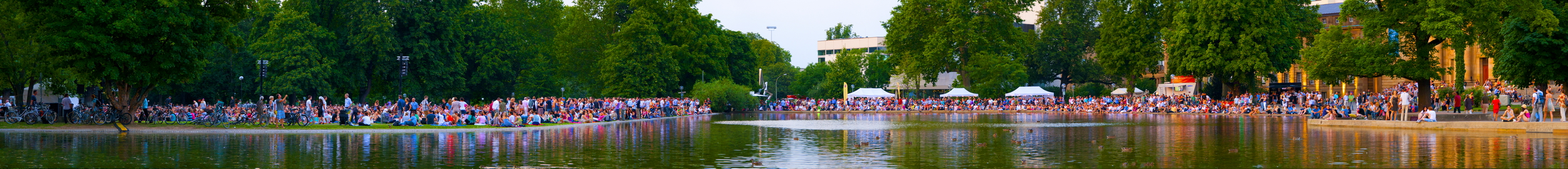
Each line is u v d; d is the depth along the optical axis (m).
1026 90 69.75
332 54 65.00
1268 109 51.47
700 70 77.00
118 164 17.20
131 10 32.16
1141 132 29.39
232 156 18.88
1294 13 66.25
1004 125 37.59
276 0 70.69
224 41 35.78
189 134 27.91
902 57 81.00
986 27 77.88
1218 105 56.12
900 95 86.31
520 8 82.94
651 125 38.25
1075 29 94.50
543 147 21.98
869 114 61.62
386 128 31.05
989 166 16.77
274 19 64.06
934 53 75.62
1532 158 17.73
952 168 16.45
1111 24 72.62
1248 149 20.77
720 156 19.41
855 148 21.61
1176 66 67.06
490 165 17.30
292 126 31.47
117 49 32.19
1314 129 30.84
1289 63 63.56
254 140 24.81
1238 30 62.06
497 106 38.56
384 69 64.44
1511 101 52.16
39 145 22.30
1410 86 60.97
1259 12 60.72
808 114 61.91
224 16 35.41
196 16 33.81
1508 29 41.28
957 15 76.38
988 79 76.50
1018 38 80.44
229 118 31.58
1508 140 23.11
